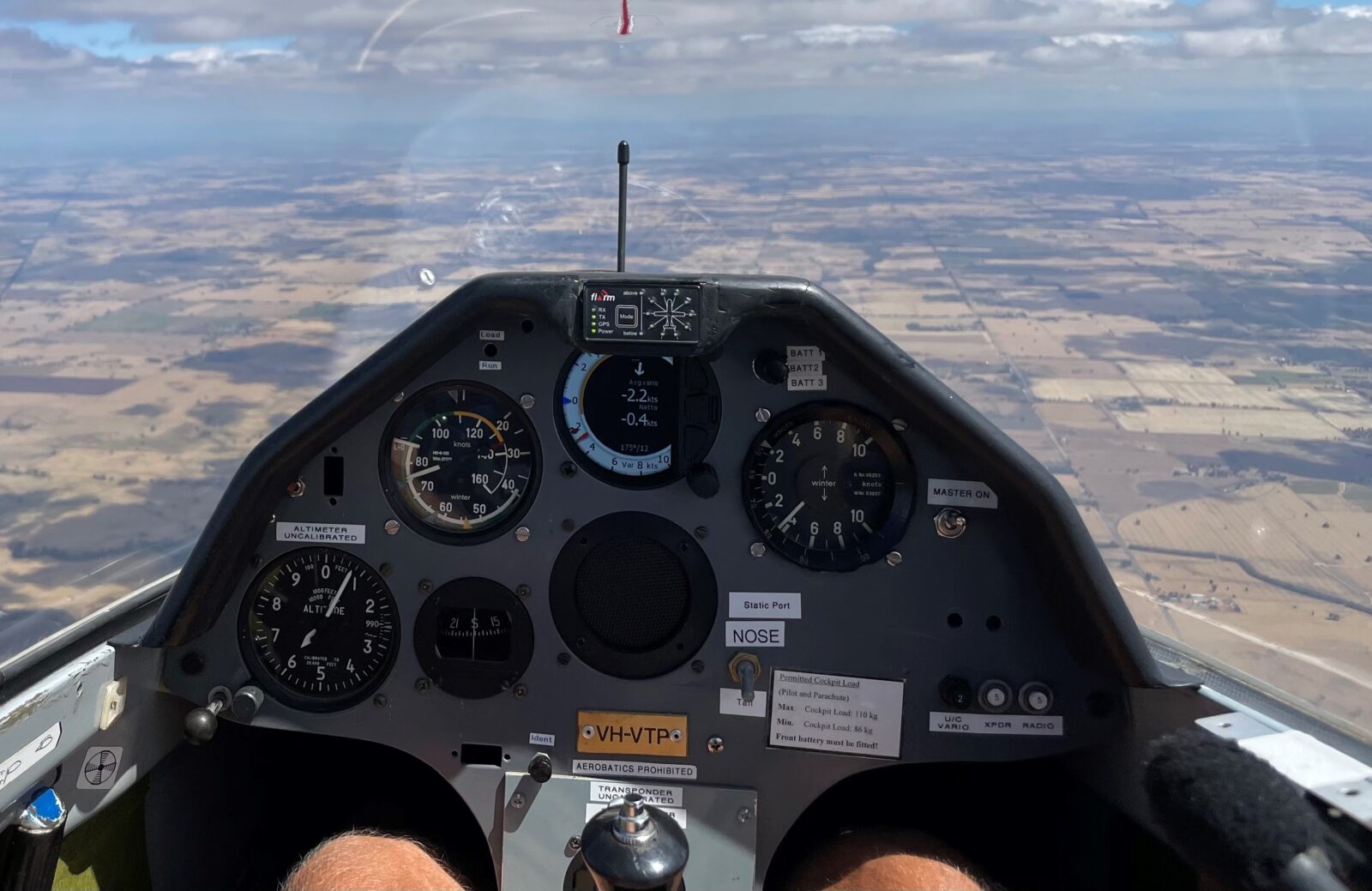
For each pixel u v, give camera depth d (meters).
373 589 0.53
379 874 0.46
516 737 0.54
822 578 0.52
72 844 0.48
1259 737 0.42
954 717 0.52
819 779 0.53
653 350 0.48
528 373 0.52
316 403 0.49
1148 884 0.49
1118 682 0.51
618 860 0.39
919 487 0.51
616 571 0.53
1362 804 0.38
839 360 0.50
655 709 0.53
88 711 0.46
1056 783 0.57
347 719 0.54
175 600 0.49
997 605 0.51
